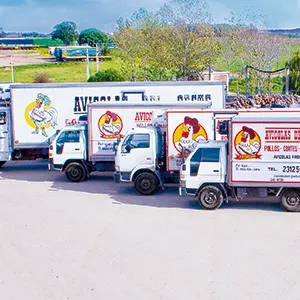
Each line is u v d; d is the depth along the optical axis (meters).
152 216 15.15
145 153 17.86
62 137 20.78
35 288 9.99
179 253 11.72
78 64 75.00
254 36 46.72
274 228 13.57
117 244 12.53
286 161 15.05
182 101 21.48
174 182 18.38
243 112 17.62
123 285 9.94
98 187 19.73
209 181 15.59
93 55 79.00
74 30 124.31
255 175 15.27
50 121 23.23
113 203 16.98
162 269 10.73
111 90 22.89
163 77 47.47
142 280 10.16
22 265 11.30
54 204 17.06
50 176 22.45
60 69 69.94
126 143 18.00
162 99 22.75
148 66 47.12
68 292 9.72
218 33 48.34
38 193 18.92
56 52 80.81
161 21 47.72
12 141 23.47
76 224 14.48
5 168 24.95
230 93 43.94
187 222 14.38
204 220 14.54
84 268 10.96
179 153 18.03
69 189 19.50
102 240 12.90
